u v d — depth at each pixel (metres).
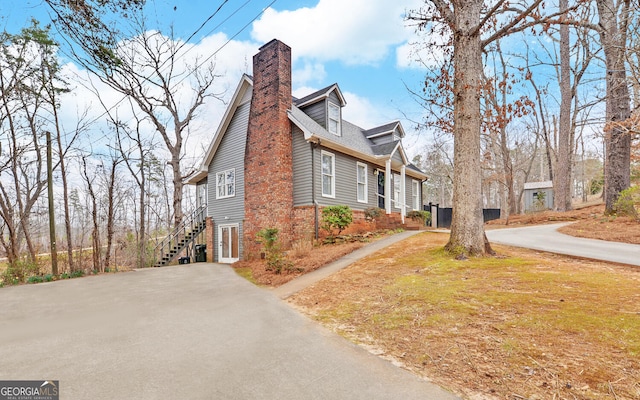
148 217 29.55
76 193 28.52
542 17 7.55
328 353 3.53
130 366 3.33
